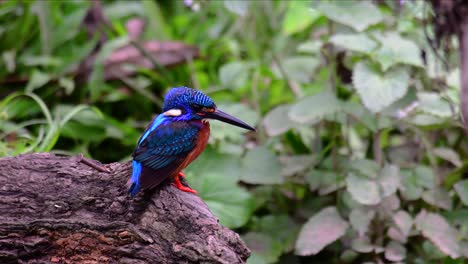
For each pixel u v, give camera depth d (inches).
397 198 358.6
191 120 307.1
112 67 512.4
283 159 414.6
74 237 259.0
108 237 258.8
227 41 563.8
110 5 606.5
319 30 512.1
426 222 346.0
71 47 531.8
